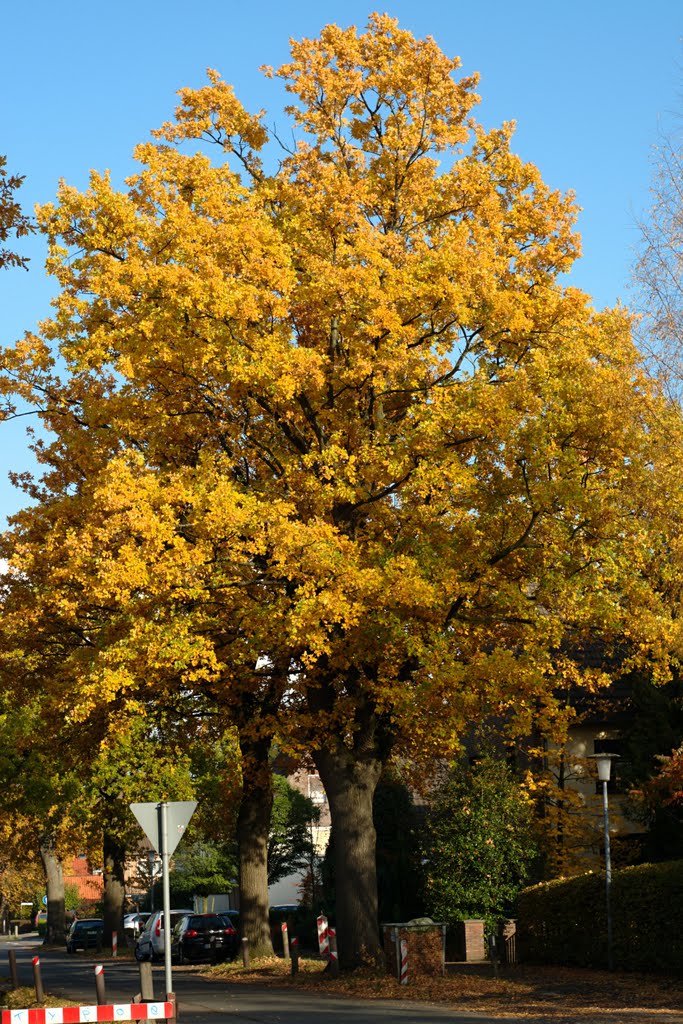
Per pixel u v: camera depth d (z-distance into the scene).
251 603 21.69
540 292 24.23
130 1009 14.16
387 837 36.25
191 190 22.95
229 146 25.30
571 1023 16.03
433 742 23.88
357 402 23.44
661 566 22.56
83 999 22.53
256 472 24.47
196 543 21.34
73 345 21.91
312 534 20.61
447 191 24.52
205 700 28.80
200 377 21.80
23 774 38.88
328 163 24.33
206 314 21.03
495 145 25.19
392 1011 18.44
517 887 30.14
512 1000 19.73
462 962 29.08
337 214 22.67
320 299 21.77
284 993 22.45
